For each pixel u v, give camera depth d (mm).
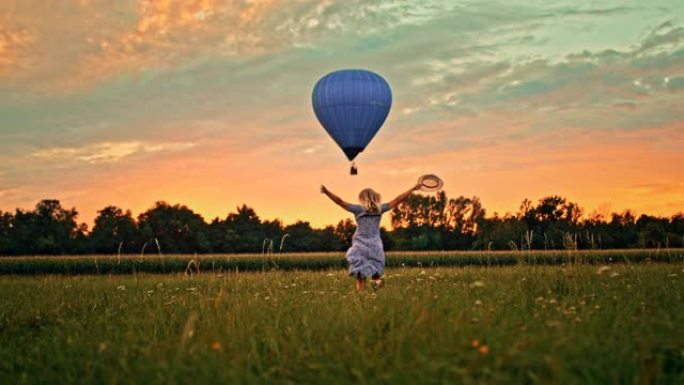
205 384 6477
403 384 6125
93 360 7949
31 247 88000
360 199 14258
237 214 94250
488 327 7668
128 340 8508
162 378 6668
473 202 96375
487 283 13523
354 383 6523
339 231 95000
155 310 11594
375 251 14109
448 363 6332
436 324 7887
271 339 7977
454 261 51531
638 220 61500
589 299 10398
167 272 46094
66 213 90875
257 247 90938
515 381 6027
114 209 90062
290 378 7090
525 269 17203
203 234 89938
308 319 9008
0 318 11898
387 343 7664
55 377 7629
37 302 14062
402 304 9531
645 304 9445
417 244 95750
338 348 7598
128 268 45969
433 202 97000
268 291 14086
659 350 7020
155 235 87875
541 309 9352
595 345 6770
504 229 81312
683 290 10812
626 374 6246
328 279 17672
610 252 43250
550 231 69938
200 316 10500
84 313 12266
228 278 19297
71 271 46062
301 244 92875
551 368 5957
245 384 6570
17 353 9117
